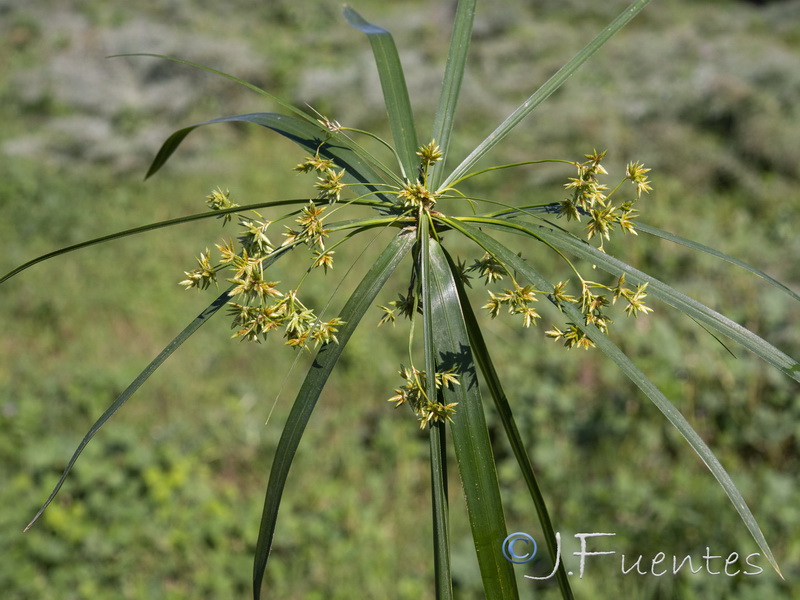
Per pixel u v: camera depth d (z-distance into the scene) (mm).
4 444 4301
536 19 13578
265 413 4645
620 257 5488
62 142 9117
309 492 3965
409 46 12305
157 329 5770
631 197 7051
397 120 1095
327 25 13727
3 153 8797
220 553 3607
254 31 13375
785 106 8359
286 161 8766
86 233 7227
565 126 8367
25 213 7414
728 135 8062
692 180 7305
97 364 5277
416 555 3580
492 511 903
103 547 3596
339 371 4918
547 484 3732
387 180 1070
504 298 972
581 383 4320
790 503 3377
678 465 3795
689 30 11445
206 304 6035
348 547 3559
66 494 3912
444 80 1117
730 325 896
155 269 6539
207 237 7090
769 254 5688
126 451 4227
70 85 10555
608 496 3496
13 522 3711
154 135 9305
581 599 3131
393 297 5602
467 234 955
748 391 3930
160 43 11203
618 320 4414
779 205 6859
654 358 4156
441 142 1084
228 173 8508
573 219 978
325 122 1062
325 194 969
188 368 5188
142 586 3457
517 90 10281
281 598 3426
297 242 946
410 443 4191
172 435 4445
